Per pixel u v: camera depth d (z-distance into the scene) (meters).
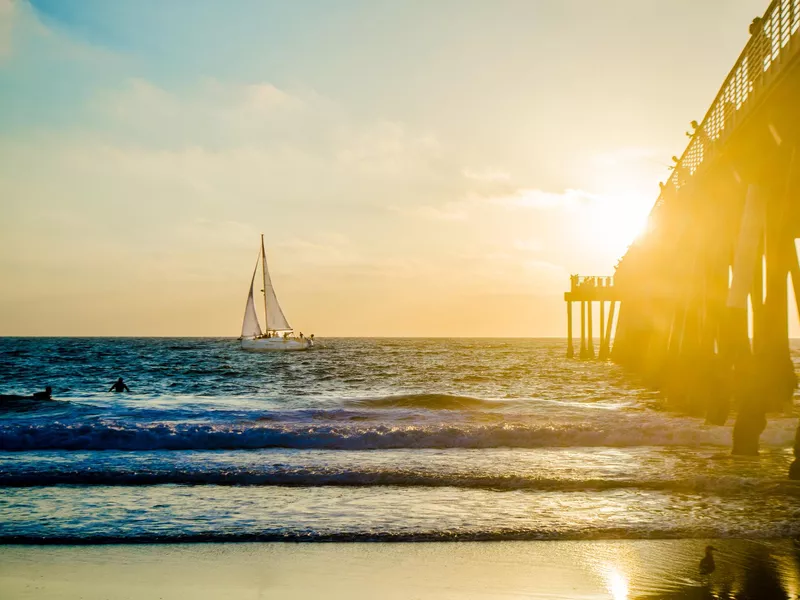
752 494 10.75
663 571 7.48
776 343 12.08
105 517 9.52
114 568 7.64
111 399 30.02
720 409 16.30
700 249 18.47
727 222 16.17
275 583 7.21
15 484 11.55
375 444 15.80
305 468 12.40
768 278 11.96
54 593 6.94
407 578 7.34
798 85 10.68
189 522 9.30
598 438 16.09
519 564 7.73
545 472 12.40
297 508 10.00
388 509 9.95
